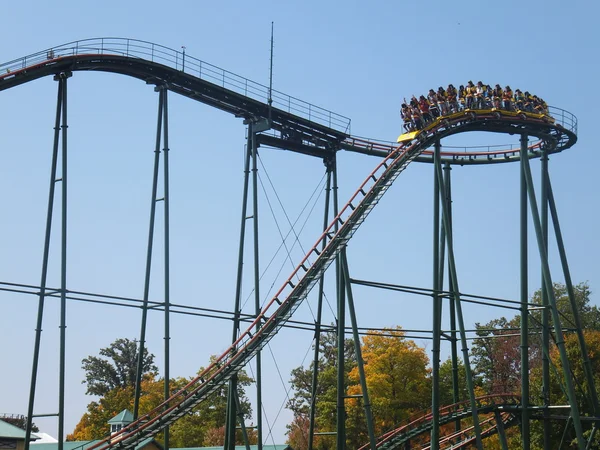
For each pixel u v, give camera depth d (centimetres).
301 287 3856
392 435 4566
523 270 4484
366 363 7669
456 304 4103
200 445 8212
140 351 3622
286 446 5806
